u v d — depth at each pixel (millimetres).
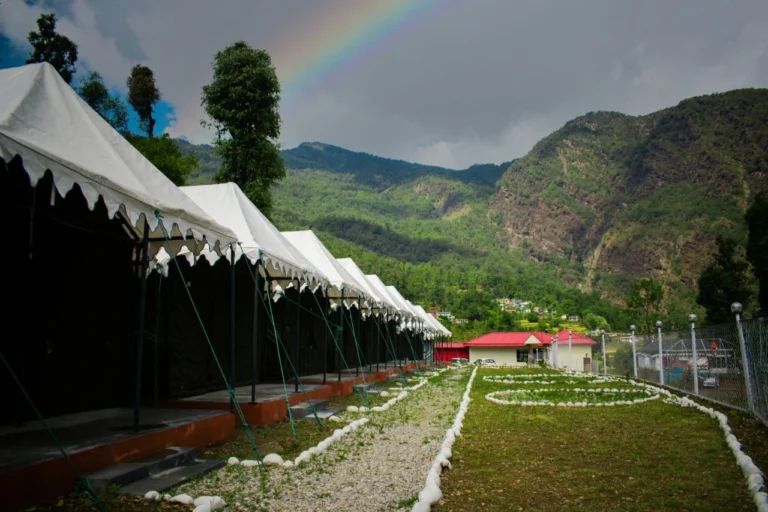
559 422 10711
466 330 77125
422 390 18203
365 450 7852
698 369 15883
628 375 24094
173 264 10305
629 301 49500
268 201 22672
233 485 5840
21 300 7188
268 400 9773
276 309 15508
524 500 5348
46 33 22078
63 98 6348
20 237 7211
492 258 187250
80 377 8156
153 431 6480
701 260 124312
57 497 4934
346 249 112812
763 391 10008
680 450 7691
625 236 150750
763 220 27781
